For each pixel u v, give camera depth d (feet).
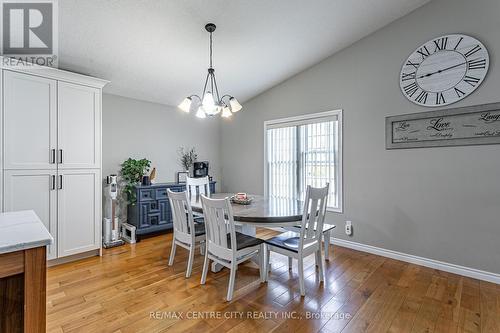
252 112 15.20
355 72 10.92
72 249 9.50
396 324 5.95
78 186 9.66
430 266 9.11
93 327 5.81
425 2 9.10
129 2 7.45
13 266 3.32
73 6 7.30
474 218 8.31
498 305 6.71
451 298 7.06
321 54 11.52
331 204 11.93
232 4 8.01
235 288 7.63
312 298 7.08
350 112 11.08
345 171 11.27
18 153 8.30
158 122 14.24
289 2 8.27
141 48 9.53
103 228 11.64
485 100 8.09
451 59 8.65
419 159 9.36
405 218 9.68
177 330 5.73
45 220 8.87
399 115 9.77
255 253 7.80
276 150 14.16
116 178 11.81
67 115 9.34
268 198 10.69
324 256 10.01
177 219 8.98
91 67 10.14
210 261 9.48
